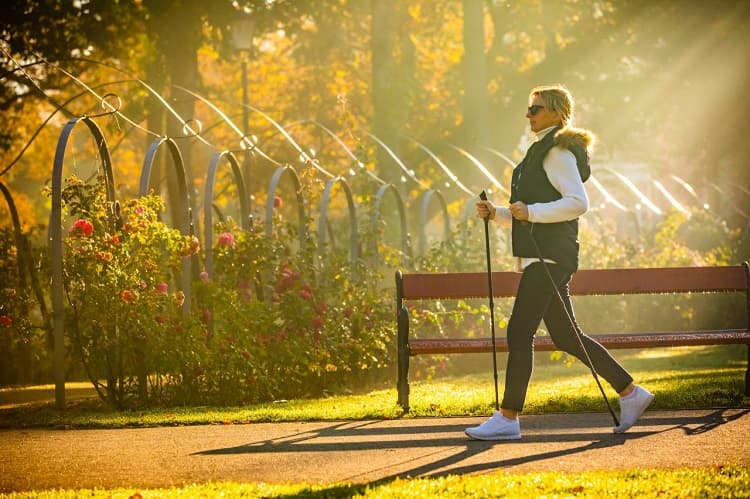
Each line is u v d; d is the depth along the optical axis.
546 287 12.16
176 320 17.25
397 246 36.47
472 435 12.27
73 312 17.28
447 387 19.59
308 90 55.62
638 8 47.59
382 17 39.59
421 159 48.31
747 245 41.06
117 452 11.84
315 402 17.06
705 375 20.44
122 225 17.95
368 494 9.12
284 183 55.59
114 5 38.28
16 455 11.72
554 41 50.16
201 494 9.27
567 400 15.54
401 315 15.10
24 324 18.98
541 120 12.54
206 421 14.24
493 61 51.16
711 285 16.33
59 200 16.56
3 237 21.95
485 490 9.17
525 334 12.24
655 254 37.44
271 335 18.92
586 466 10.56
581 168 12.25
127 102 42.38
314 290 20.67
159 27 36.94
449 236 27.98
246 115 34.94
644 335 15.36
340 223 42.06
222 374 17.56
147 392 17.53
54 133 57.31
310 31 50.03
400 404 15.26
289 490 9.39
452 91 50.78
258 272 20.67
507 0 49.38
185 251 17.72
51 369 24.81
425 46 56.28
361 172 27.80
